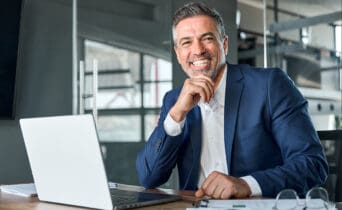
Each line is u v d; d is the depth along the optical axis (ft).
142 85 11.85
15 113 9.32
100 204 3.44
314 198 3.32
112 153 11.34
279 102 4.90
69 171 3.57
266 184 3.95
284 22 13.26
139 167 5.13
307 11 13.01
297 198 3.42
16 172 9.36
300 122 4.79
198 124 5.09
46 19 10.08
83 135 3.35
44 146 3.68
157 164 4.91
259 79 5.07
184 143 5.11
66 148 3.50
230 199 3.73
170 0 11.50
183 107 4.76
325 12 12.84
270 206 3.26
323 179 4.51
